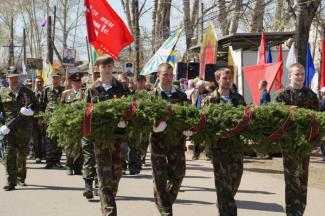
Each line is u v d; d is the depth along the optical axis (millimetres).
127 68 24453
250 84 13617
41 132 13727
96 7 9664
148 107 6199
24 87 10141
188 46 27062
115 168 6871
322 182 10867
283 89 6961
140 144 7195
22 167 10227
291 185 6469
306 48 13898
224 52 23156
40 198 9055
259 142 6305
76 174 11734
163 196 6855
